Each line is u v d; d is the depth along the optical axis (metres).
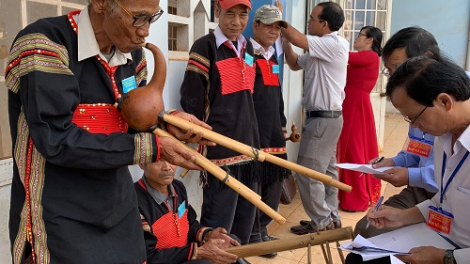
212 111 2.22
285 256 2.75
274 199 2.79
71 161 1.03
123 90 1.23
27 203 1.13
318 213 3.01
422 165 1.93
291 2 3.68
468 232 1.40
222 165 2.21
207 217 2.31
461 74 1.23
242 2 2.14
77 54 1.10
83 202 1.14
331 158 3.16
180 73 2.44
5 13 1.61
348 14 4.82
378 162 1.97
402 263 1.25
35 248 1.12
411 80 1.24
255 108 2.46
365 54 3.39
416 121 1.29
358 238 1.42
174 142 1.13
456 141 1.30
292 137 2.72
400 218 1.61
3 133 1.66
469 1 7.93
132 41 1.10
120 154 1.07
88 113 1.14
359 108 3.49
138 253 1.30
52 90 1.01
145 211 1.72
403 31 1.72
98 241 1.18
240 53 2.29
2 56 1.62
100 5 1.05
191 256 1.70
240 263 2.00
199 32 2.67
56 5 1.78
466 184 1.32
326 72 2.89
